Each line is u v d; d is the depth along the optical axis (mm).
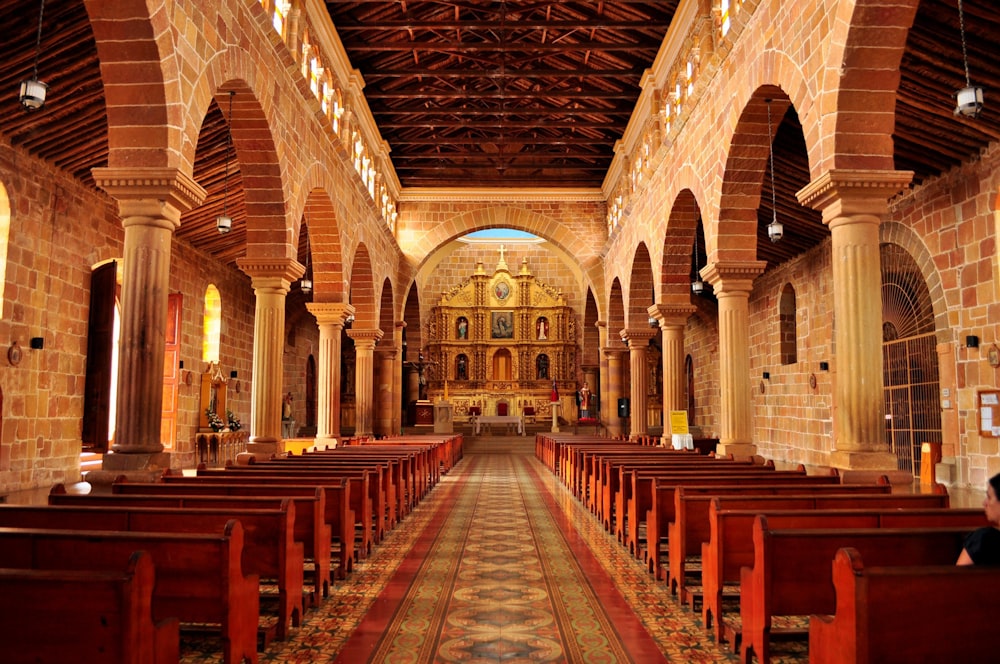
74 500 7102
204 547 5039
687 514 7395
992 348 13484
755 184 14266
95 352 14641
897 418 17703
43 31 10945
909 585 3752
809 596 5266
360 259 23500
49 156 14703
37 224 14641
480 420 36219
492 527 11922
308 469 10836
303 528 7230
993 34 10578
